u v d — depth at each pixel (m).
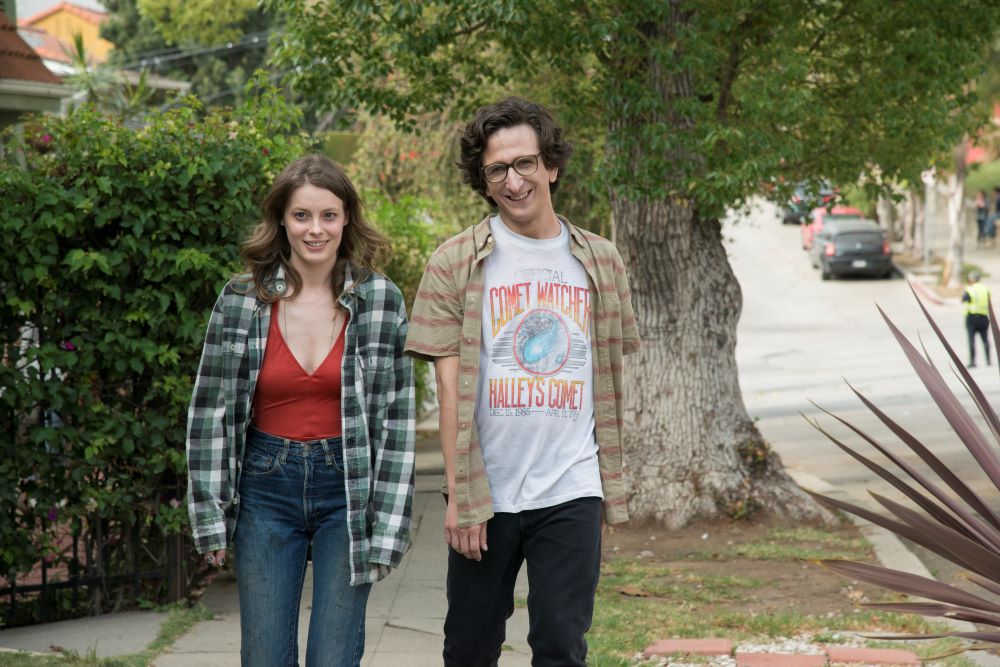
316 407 3.56
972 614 3.43
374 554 3.57
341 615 3.54
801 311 32.06
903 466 3.66
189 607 6.41
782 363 22.95
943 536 3.43
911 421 15.52
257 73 6.86
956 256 34.62
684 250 9.36
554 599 3.56
